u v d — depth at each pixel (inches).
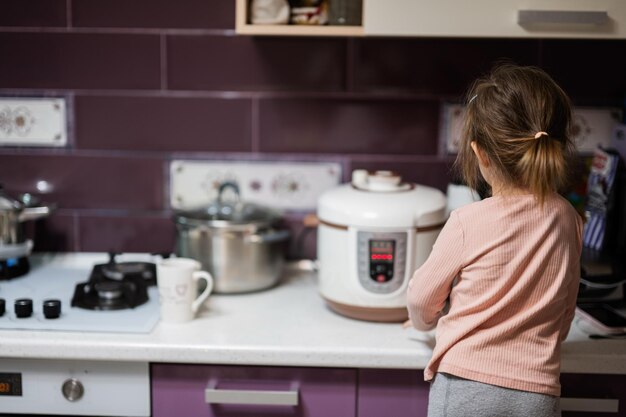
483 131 49.8
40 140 77.3
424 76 74.7
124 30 75.1
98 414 59.2
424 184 76.6
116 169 77.6
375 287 60.7
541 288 48.9
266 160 77.0
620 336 59.5
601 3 60.9
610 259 66.0
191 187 77.7
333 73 75.1
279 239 69.1
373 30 62.4
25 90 76.4
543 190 47.8
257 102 76.0
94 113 76.7
